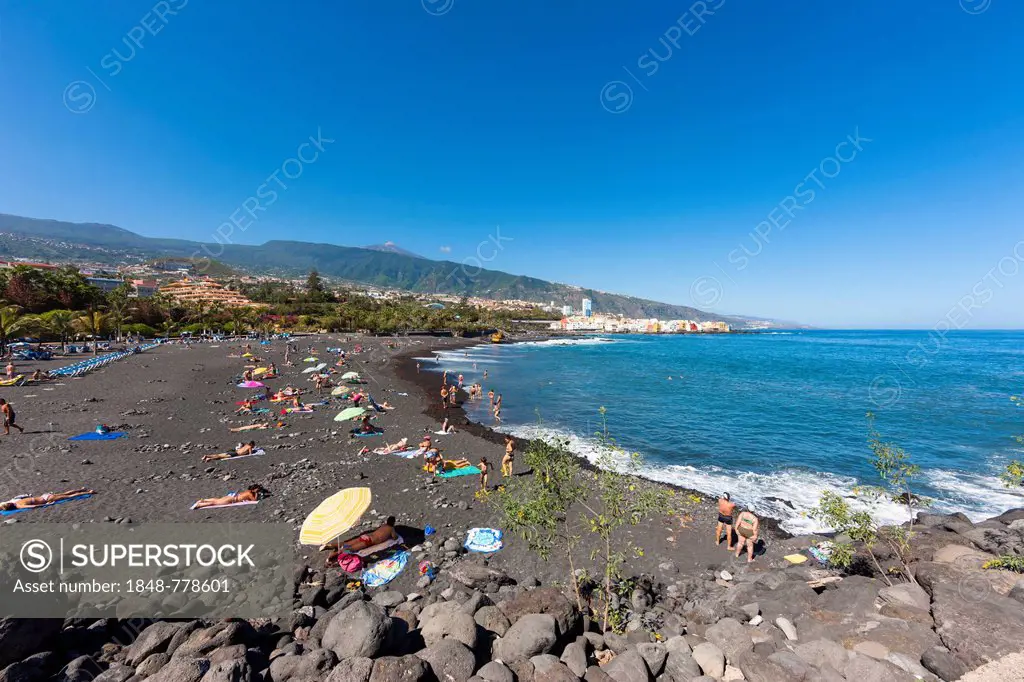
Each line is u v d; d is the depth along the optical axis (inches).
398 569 428.8
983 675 220.4
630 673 245.4
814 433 1160.2
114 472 665.6
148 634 267.9
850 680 230.7
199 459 756.0
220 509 547.5
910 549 417.7
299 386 1619.1
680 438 1108.5
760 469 879.1
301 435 954.7
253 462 758.5
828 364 3115.2
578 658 264.1
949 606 283.3
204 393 1352.1
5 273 2866.6
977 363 3189.0
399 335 5123.0
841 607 323.3
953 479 809.5
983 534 442.6
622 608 380.8
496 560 464.4
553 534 363.3
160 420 1007.0
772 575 412.2
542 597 318.0
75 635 270.1
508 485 620.1
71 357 2018.9
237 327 3909.9
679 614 374.0
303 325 4753.9
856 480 818.2
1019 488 761.0
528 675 246.1
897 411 1433.3
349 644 257.3
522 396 1704.0
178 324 3646.7
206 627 278.4
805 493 751.1
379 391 1637.6
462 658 249.1
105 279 5477.4
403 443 881.5
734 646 287.0
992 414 1380.4
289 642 292.0
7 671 220.5
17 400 1114.7
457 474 735.1
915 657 251.3
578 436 1114.7
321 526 416.5
